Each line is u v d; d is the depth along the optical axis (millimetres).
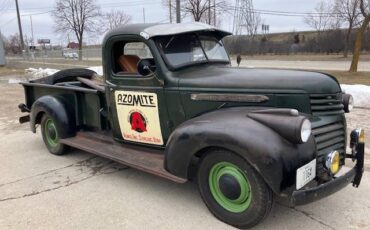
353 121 7617
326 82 3852
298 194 3264
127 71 4789
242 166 3449
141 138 4754
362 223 3711
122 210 4102
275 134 3338
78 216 4004
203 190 3857
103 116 5379
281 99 3746
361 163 3857
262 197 3404
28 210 4176
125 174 5137
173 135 3889
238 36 47000
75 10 50062
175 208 4098
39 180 5035
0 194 4621
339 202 4152
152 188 4645
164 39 4461
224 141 3443
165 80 4336
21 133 7699
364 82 14695
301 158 3312
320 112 3771
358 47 19516
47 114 5824
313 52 47969
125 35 4617
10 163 5785
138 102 4648
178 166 3850
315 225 3680
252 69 4383
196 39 4750
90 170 5340
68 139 5664
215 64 4832
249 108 3793
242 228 3643
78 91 5594
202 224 3746
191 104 4215
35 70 23859
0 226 3852
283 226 3668
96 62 29172
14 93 13797
